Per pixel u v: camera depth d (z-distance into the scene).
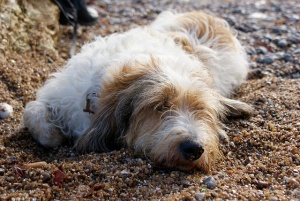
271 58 1.68
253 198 1.01
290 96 1.38
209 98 1.20
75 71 1.32
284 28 1.94
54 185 1.08
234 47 1.56
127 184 1.07
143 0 2.38
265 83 1.50
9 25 1.52
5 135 1.28
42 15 1.65
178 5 2.33
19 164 1.15
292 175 1.08
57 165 1.13
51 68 1.52
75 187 1.07
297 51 1.72
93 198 1.04
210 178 1.07
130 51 1.28
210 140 1.14
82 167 1.12
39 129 1.28
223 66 1.49
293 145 1.17
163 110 1.16
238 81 1.52
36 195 1.04
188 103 1.16
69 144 1.32
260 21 2.06
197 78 1.21
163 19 1.62
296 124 1.24
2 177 1.11
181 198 1.01
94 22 1.81
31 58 1.54
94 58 1.30
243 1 2.46
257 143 1.19
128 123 1.20
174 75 1.17
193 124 1.14
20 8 1.58
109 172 1.10
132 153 1.16
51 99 1.33
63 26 1.82
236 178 1.08
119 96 1.18
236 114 1.31
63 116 1.31
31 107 1.30
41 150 1.28
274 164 1.12
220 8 2.29
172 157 1.11
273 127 1.24
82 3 1.75
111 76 1.19
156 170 1.13
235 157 1.17
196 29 1.54
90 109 1.25
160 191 1.05
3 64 1.44
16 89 1.41
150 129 1.15
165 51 1.29
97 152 1.21
